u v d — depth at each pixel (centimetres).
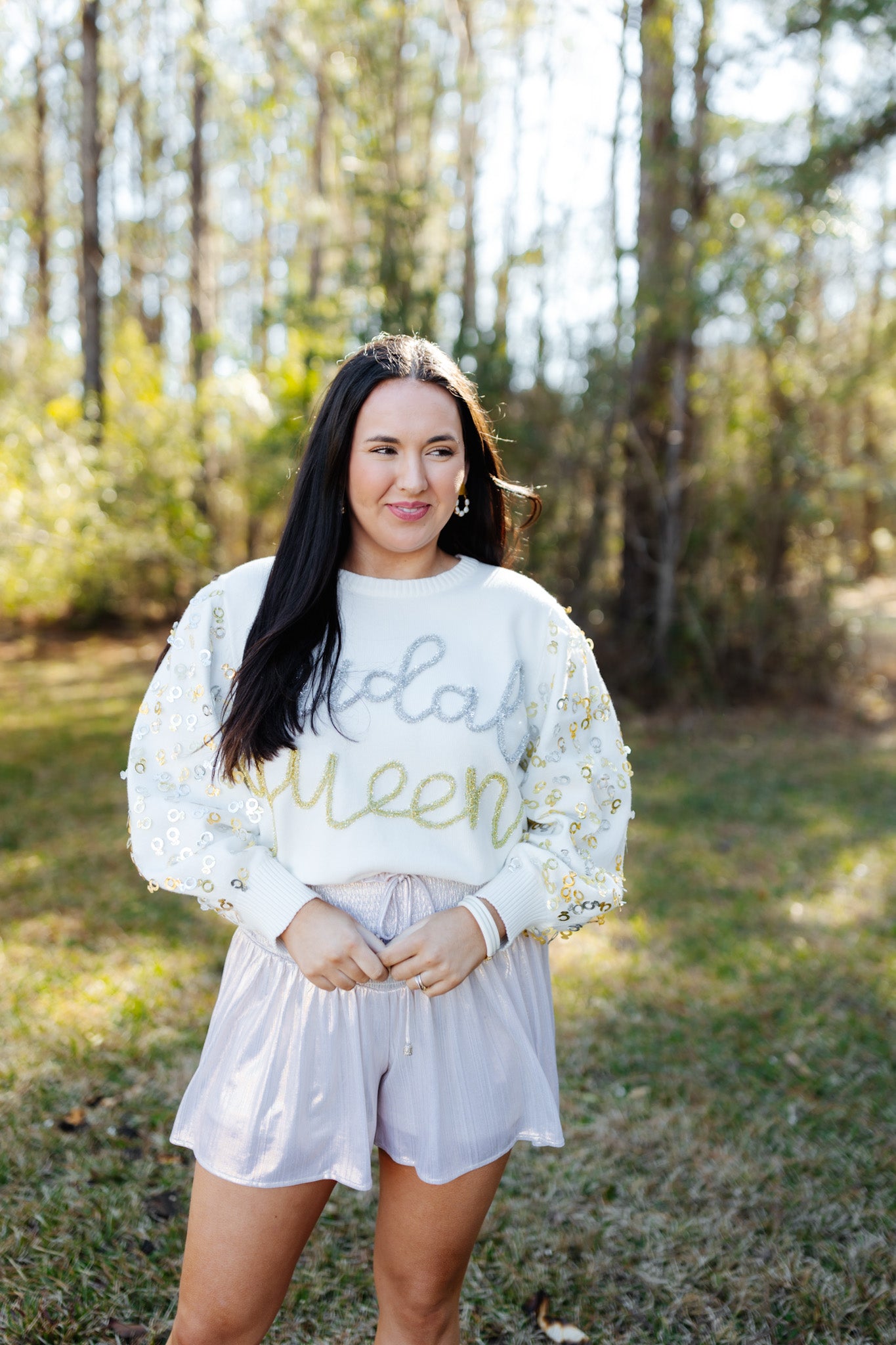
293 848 136
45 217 1636
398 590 138
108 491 1045
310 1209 136
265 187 1195
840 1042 308
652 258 752
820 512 800
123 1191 228
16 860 450
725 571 833
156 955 353
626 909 416
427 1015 135
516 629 141
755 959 367
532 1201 234
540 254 798
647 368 805
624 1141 257
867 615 898
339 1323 196
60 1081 270
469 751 134
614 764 149
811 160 693
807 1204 235
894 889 445
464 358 786
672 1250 220
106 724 732
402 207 822
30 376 1384
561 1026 314
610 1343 195
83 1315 193
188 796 141
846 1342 196
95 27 1179
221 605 142
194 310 1299
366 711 133
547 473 798
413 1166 134
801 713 823
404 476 130
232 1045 138
